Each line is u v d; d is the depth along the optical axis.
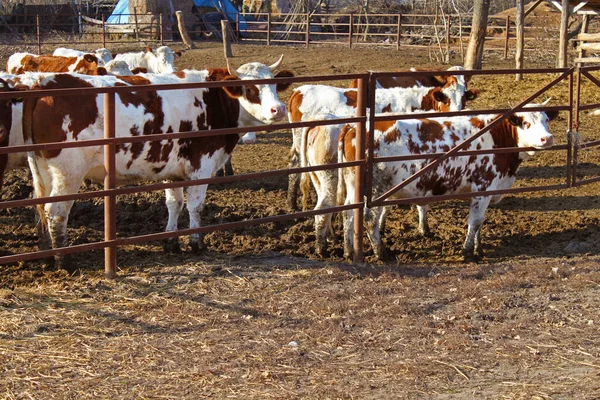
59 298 5.69
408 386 4.37
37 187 6.54
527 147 7.73
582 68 7.90
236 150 12.66
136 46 28.23
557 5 20.58
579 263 6.90
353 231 7.14
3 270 6.62
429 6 33.34
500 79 19.52
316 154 7.44
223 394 4.26
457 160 7.53
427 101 9.89
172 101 7.08
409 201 7.16
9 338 4.93
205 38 32.62
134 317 5.37
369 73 6.70
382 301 5.76
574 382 4.41
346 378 4.47
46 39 29.53
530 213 9.28
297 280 6.26
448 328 5.24
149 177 7.23
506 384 4.39
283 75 7.84
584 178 10.86
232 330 5.18
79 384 4.35
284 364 4.64
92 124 6.48
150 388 4.32
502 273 6.57
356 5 37.12
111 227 6.07
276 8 36.03
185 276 6.26
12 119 6.43
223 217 8.68
